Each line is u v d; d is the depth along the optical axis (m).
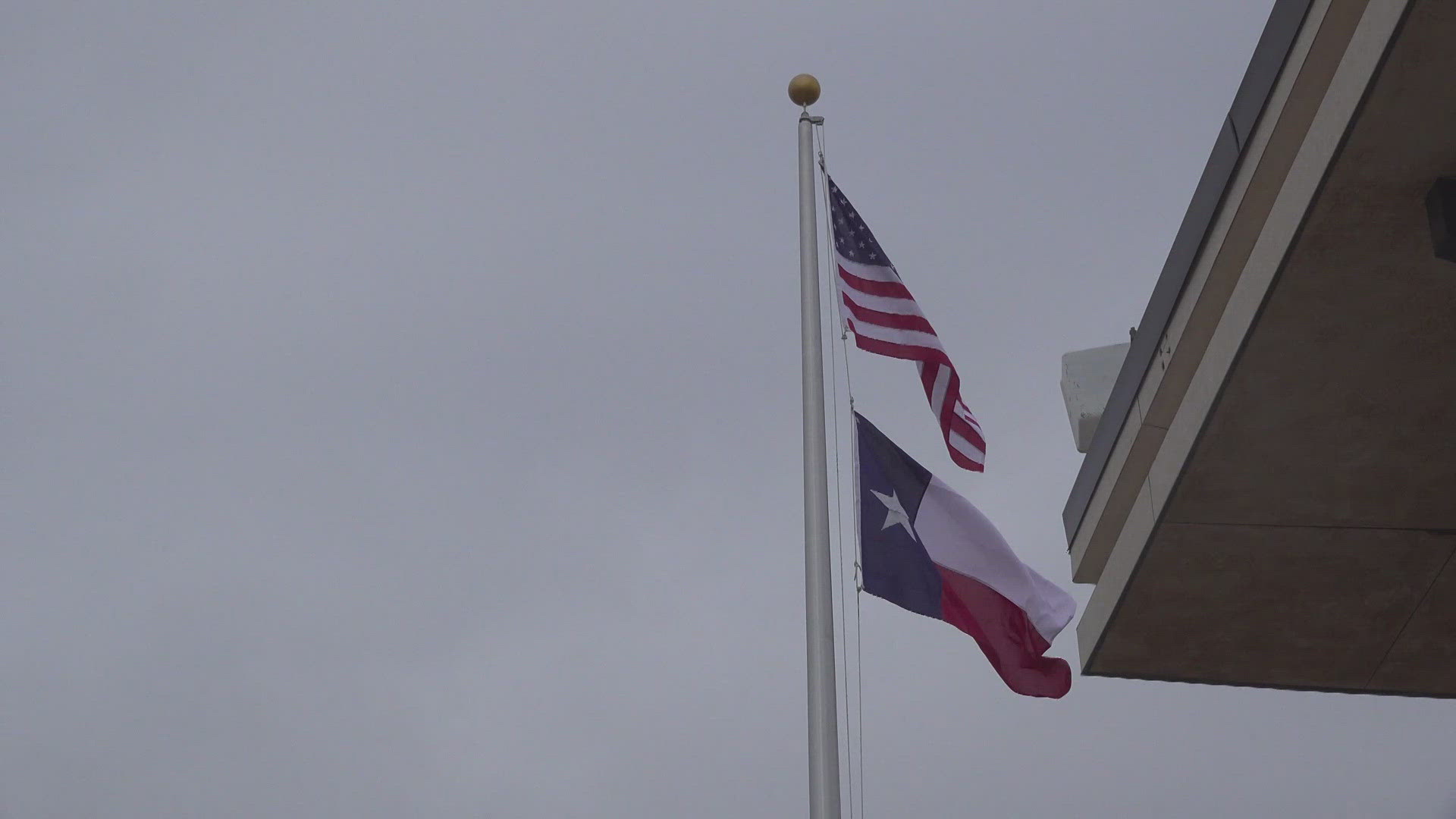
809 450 18.38
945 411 20.81
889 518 19.78
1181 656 22.20
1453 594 20.81
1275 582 20.73
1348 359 17.47
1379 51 14.52
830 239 21.58
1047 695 19.62
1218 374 17.98
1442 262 16.14
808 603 17.14
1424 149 15.23
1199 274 19.03
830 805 15.86
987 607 19.72
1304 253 16.30
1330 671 22.36
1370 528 19.81
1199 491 19.31
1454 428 18.25
